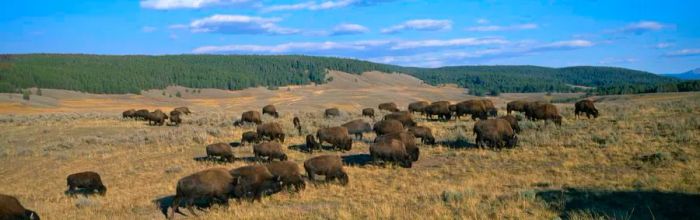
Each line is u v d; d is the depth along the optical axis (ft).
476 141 71.26
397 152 62.03
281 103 473.67
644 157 55.21
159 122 148.66
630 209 36.58
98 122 161.07
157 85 615.98
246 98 597.52
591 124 85.05
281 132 89.61
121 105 469.98
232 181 46.73
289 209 43.06
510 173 54.44
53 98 467.52
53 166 88.38
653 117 89.51
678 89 396.78
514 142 68.90
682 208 36.01
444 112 110.11
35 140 129.29
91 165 85.10
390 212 37.88
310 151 77.61
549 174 52.06
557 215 35.45
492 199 40.11
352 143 82.84
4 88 457.27
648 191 40.19
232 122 137.28
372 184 53.36
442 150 71.15
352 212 39.24
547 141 69.67
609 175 49.16
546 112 89.45
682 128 70.33
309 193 50.37
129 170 76.18
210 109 389.19
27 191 68.90
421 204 40.73
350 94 631.97
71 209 50.85
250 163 72.79
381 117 135.03
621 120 87.92
